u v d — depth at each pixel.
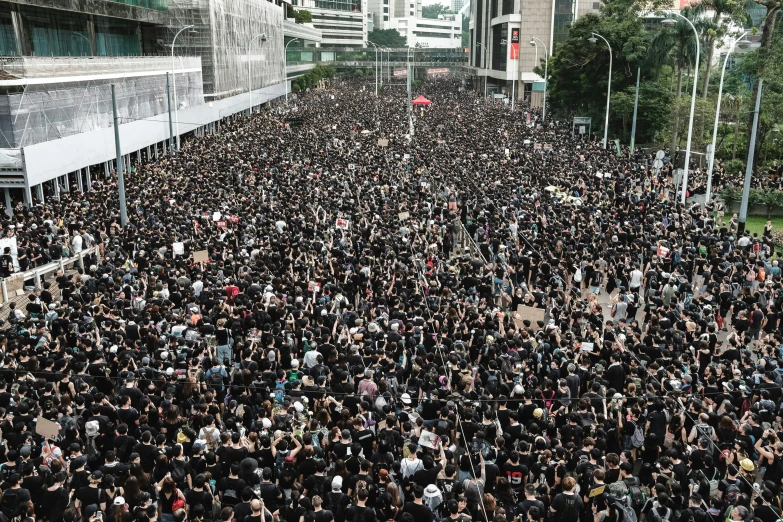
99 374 13.50
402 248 23.30
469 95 124.56
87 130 43.84
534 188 35.91
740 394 13.45
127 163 47.44
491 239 25.25
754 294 20.67
